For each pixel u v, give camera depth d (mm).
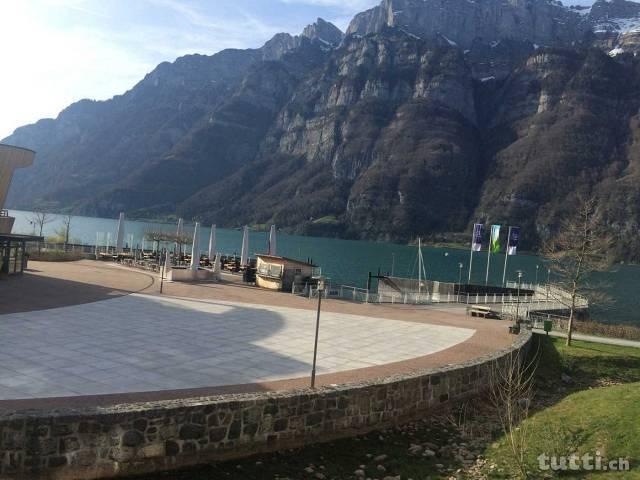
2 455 11148
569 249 44406
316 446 15062
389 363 21766
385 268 113062
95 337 22734
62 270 45688
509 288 60000
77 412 11758
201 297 36375
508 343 27781
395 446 15797
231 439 13547
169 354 20797
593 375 27375
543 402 21969
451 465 14562
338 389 15781
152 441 12391
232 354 21469
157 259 57438
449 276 104188
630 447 13781
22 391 15477
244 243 57312
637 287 105625
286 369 19750
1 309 27094
